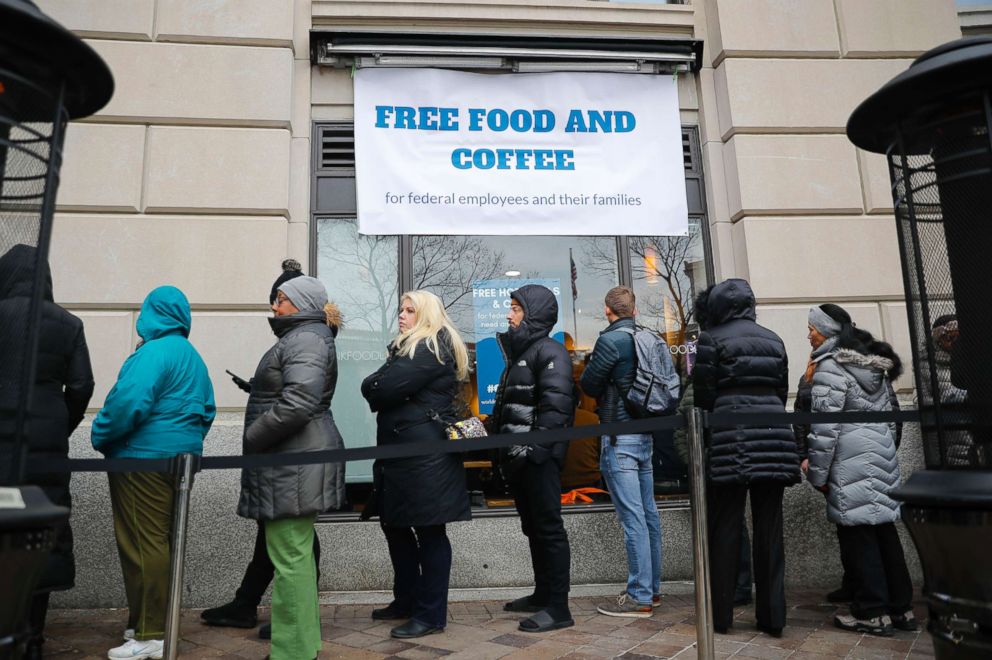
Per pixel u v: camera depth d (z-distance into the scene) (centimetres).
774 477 379
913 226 237
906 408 537
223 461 298
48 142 207
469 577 503
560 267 579
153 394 351
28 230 204
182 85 533
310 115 570
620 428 305
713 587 391
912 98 229
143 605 352
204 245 518
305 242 548
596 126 593
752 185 572
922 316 236
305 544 321
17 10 181
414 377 364
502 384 428
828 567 523
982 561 203
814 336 428
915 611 444
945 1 613
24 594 190
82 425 482
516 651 356
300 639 313
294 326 341
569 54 584
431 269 566
